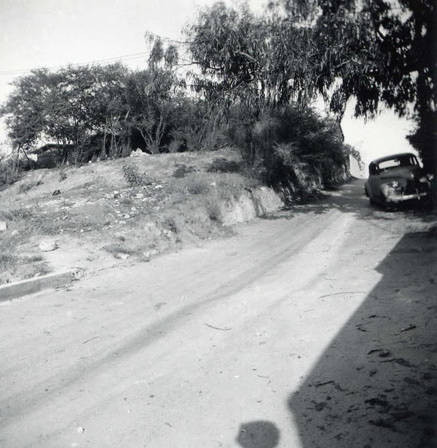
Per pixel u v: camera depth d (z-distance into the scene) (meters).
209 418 3.22
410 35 12.66
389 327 4.56
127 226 11.93
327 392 3.42
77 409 3.50
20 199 20.58
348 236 10.66
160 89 16.30
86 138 30.31
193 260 9.70
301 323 5.02
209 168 20.70
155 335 5.09
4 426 3.31
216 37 14.05
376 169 14.93
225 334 4.93
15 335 5.36
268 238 12.11
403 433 2.78
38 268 8.37
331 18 12.48
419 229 10.05
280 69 13.67
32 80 29.44
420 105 13.15
